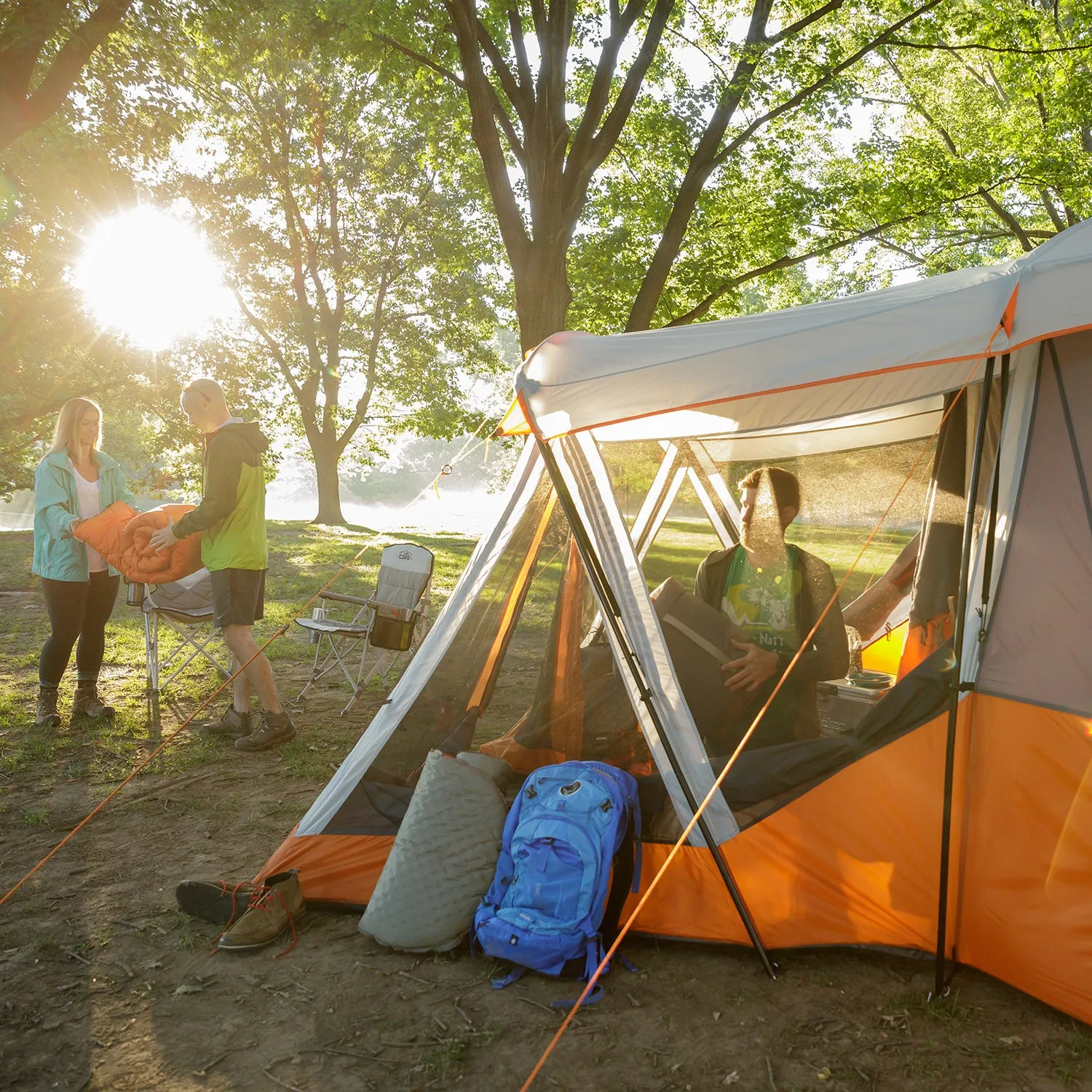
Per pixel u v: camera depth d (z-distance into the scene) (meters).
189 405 5.45
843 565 3.73
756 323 3.45
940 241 20.23
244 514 5.46
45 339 18.92
